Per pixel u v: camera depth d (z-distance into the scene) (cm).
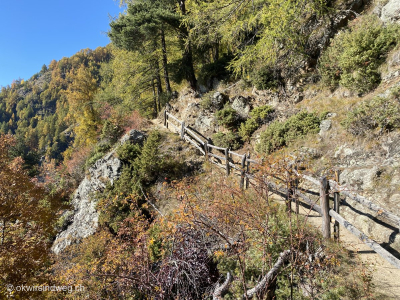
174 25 1466
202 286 414
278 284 352
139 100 2022
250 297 302
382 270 378
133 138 1257
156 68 1786
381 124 588
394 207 454
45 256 700
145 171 980
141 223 506
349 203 548
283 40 1002
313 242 417
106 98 1948
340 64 806
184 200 411
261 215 406
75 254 838
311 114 834
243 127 1069
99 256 648
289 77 1064
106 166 1143
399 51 679
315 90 960
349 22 894
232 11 928
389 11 763
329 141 721
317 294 329
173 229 404
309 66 1023
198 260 436
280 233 437
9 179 730
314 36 1019
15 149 2650
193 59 1727
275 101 1096
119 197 871
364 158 596
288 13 840
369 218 484
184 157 1070
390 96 602
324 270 363
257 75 1141
